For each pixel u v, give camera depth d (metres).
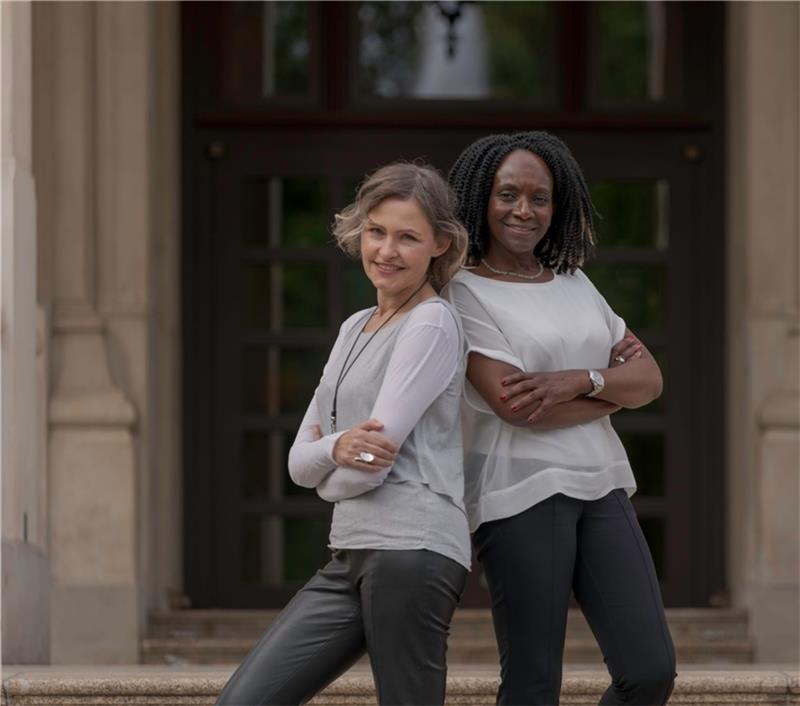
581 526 6.30
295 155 14.18
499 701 6.29
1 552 9.55
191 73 14.16
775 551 12.92
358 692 8.01
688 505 14.16
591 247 6.64
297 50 14.23
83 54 13.00
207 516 14.09
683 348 14.23
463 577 5.89
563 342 6.26
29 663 9.84
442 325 5.87
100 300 13.08
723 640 13.00
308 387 14.19
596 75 14.23
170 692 7.93
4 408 9.77
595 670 9.54
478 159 6.39
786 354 13.27
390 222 5.90
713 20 14.22
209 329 14.14
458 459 5.97
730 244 14.04
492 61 14.26
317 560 14.12
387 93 14.24
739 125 13.80
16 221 9.92
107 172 13.07
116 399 12.77
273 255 14.15
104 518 12.66
